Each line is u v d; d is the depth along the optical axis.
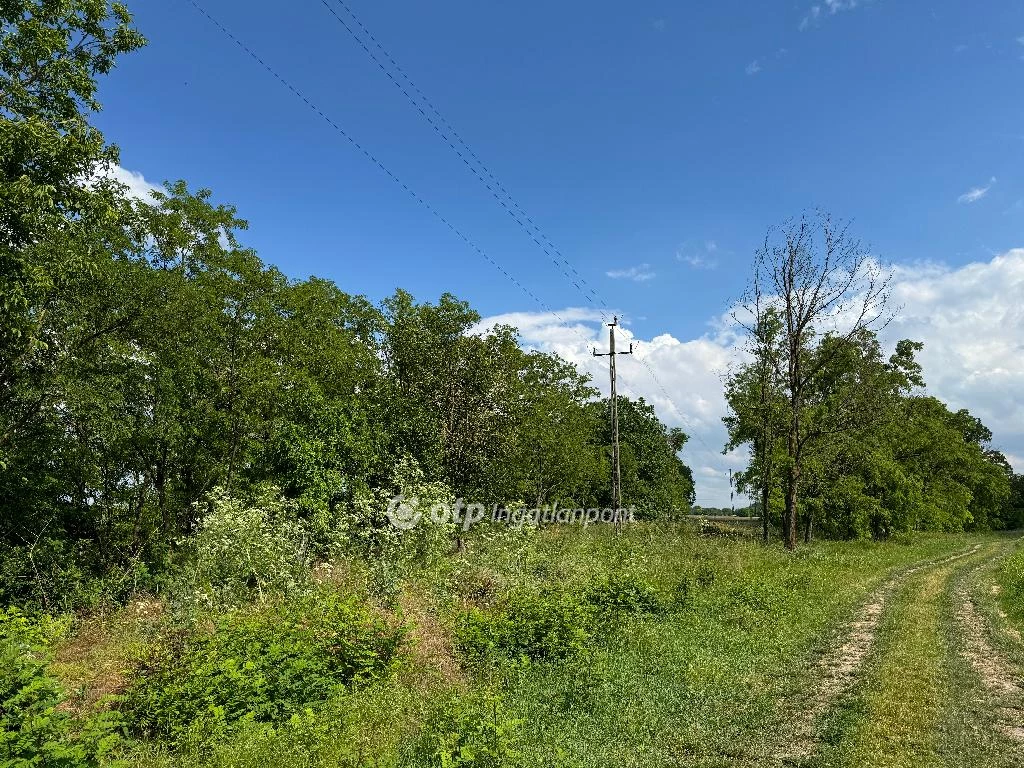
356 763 5.53
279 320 19.23
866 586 16.75
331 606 8.97
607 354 27.98
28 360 13.34
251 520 12.20
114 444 16.19
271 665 7.17
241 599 11.23
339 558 13.67
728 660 8.94
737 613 11.67
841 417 27.69
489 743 5.55
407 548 13.39
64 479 16.30
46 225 11.16
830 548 27.42
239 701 6.50
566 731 6.33
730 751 6.07
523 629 9.21
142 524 17.39
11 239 10.91
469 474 21.50
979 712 7.14
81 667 8.23
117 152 12.50
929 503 38.94
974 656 9.60
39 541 14.68
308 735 5.94
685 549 20.58
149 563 16.11
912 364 38.31
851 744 6.19
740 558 19.36
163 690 6.47
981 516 53.78
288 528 12.88
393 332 23.05
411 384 22.08
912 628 11.45
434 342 22.16
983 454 64.88
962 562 23.70
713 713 7.02
